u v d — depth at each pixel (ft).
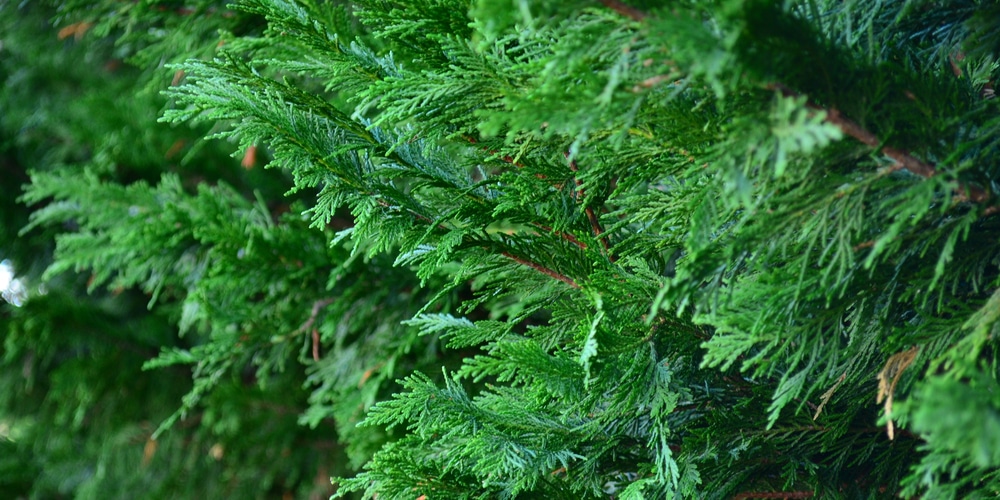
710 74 3.40
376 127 4.00
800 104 3.42
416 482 3.95
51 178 5.94
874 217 3.61
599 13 3.49
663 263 4.09
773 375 4.02
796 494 4.06
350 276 5.08
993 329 3.56
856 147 3.58
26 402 9.14
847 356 3.81
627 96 3.53
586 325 3.84
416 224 3.98
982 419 3.27
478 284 4.39
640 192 4.25
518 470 3.90
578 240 4.08
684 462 3.95
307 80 4.80
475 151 4.14
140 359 8.26
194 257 5.34
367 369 5.05
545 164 3.98
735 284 3.78
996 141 3.59
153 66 5.17
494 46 3.82
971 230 3.71
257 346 5.23
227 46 4.49
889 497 4.00
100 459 8.38
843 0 3.75
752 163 3.52
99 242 5.66
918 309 3.68
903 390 3.69
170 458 8.50
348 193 3.91
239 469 7.66
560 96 3.51
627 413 4.01
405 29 3.94
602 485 4.08
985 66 3.93
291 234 5.06
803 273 3.60
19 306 7.95
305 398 7.43
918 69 3.82
